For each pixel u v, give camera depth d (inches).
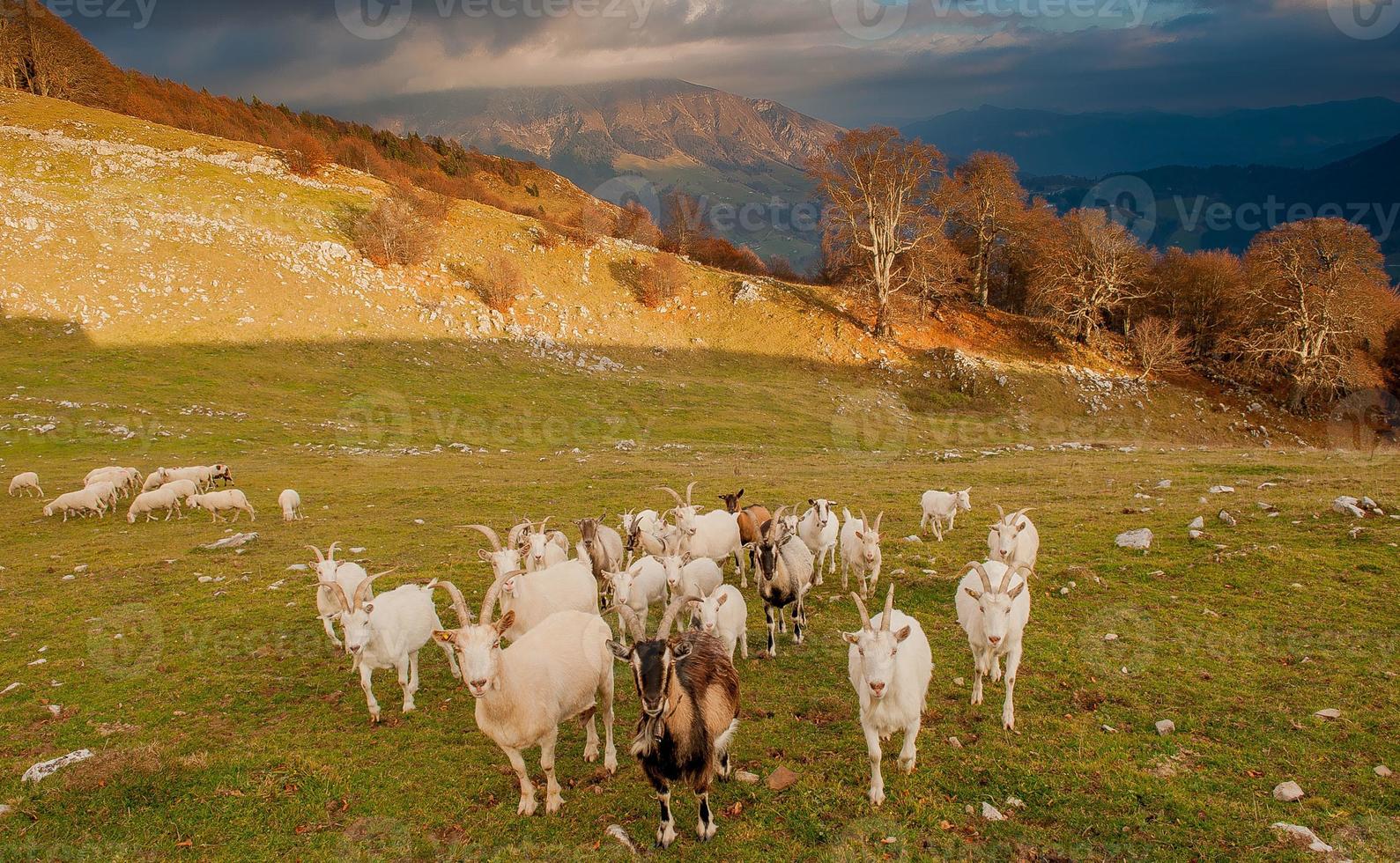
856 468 1280.8
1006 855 308.2
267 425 1573.6
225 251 2250.2
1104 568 634.8
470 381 2070.6
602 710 413.4
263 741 405.1
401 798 358.6
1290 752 365.7
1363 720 387.9
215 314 2047.2
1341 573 579.2
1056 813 331.9
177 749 398.0
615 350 2487.7
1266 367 2532.0
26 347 1769.2
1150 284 2787.9
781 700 445.4
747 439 1772.9
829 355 2544.3
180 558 770.8
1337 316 2284.7
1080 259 2669.8
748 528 685.3
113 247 2123.5
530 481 1174.3
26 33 3334.2
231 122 4087.1
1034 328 2748.5
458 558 751.1
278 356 1975.9
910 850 310.5
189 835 327.9
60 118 2807.6
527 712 337.4
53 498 1055.6
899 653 353.4
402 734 417.7
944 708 427.5
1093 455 1371.8
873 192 2652.6
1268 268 2436.0
